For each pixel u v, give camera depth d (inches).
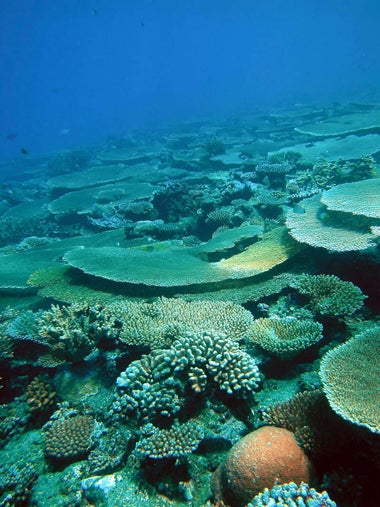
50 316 227.9
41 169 1312.7
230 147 958.4
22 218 681.6
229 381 160.6
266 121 1273.4
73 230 581.9
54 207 619.5
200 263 291.9
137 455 152.9
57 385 210.1
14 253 456.4
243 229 349.4
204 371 165.3
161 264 286.5
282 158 616.4
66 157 1149.1
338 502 116.2
